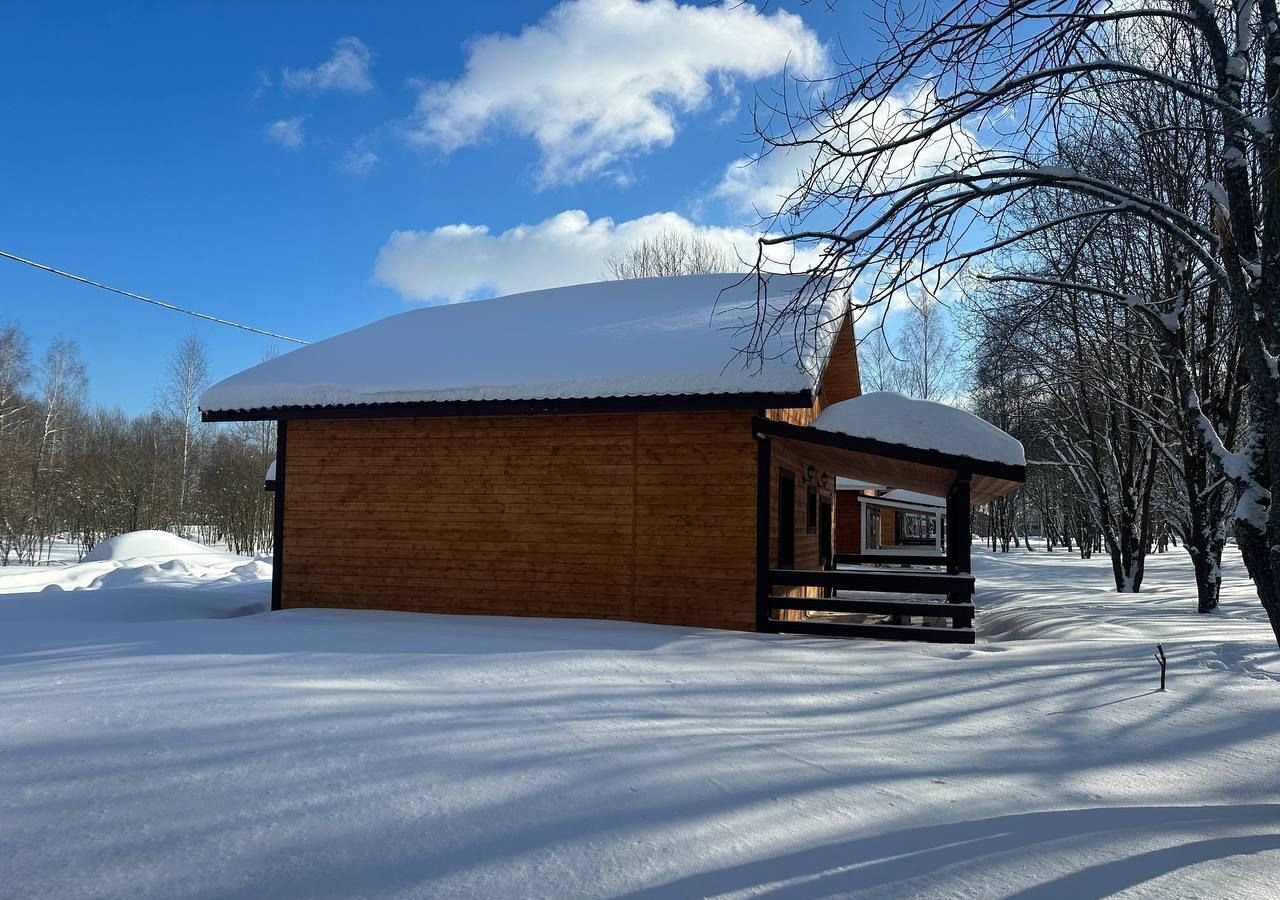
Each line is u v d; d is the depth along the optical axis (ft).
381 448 39.04
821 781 14.21
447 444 38.19
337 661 23.90
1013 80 18.15
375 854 10.93
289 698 18.95
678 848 11.19
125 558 88.12
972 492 41.98
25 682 21.17
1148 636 31.37
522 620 34.12
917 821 12.47
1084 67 17.56
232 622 33.35
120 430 207.82
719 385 32.19
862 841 11.57
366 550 38.83
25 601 39.60
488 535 37.24
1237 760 16.19
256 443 156.04
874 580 32.12
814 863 10.77
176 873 10.35
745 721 18.45
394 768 14.23
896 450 31.65
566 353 37.14
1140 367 52.42
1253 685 21.17
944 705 20.31
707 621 34.12
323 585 39.27
